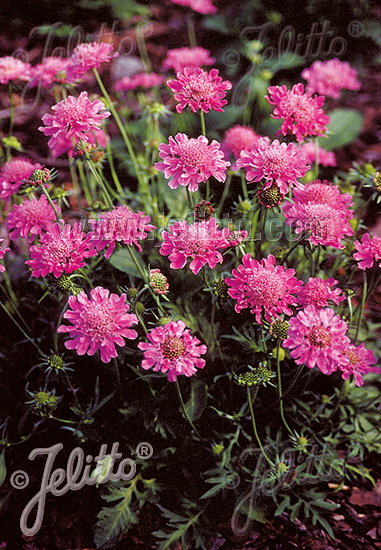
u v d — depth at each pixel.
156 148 0.65
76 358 0.57
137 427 0.56
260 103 0.81
